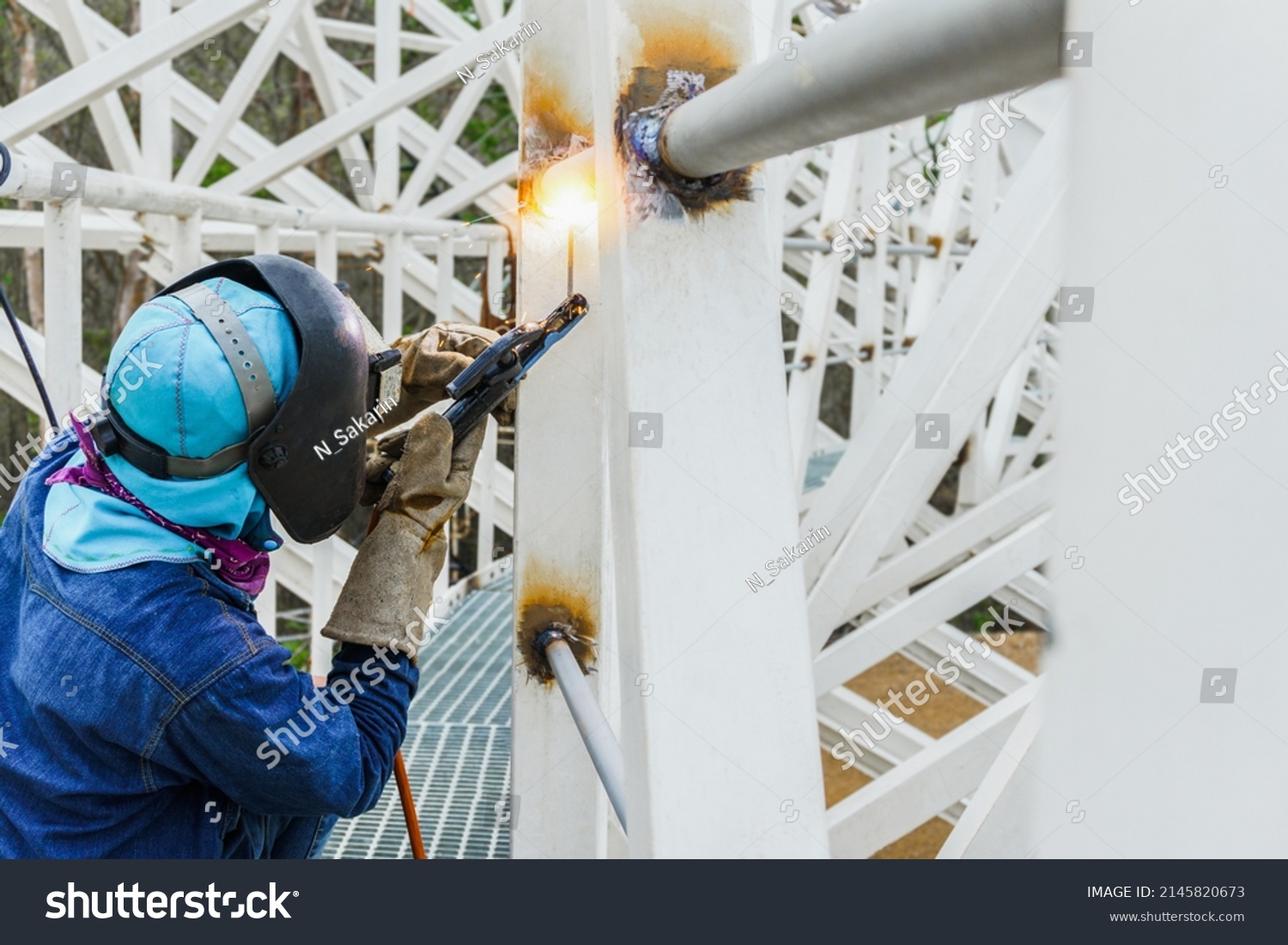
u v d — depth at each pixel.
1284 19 0.28
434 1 6.37
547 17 1.54
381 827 2.55
